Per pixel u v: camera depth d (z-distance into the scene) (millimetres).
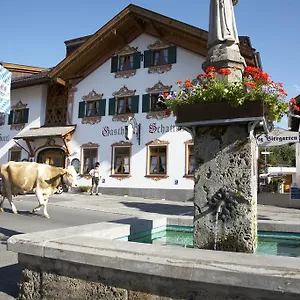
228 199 3902
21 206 14219
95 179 21953
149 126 21859
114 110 23281
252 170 3906
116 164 22875
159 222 5395
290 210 15070
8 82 13172
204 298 2584
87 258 2990
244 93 3689
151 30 22594
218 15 4484
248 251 3777
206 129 4102
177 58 21641
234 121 3703
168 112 4234
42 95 26594
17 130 27297
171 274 2629
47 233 3678
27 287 3393
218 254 2770
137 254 2820
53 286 3227
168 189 20797
